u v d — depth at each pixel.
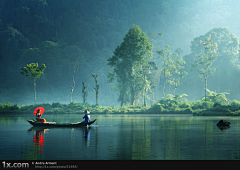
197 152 14.01
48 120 44.81
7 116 63.03
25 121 42.12
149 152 14.05
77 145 16.38
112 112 86.06
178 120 42.72
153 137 20.22
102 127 29.98
